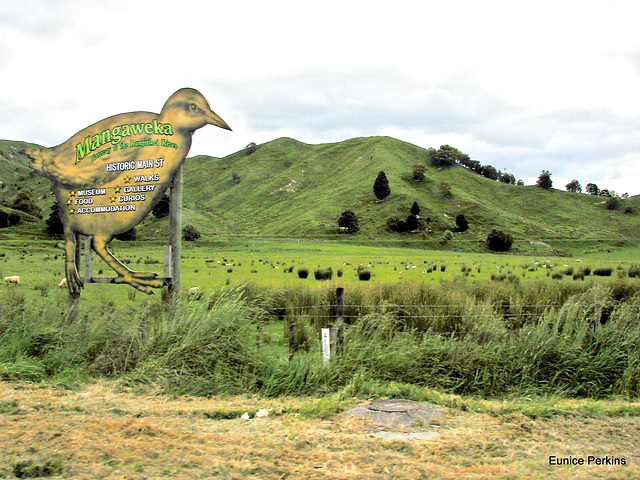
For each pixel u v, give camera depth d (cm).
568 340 770
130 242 10806
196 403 648
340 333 795
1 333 860
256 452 465
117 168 1005
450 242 13850
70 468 423
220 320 789
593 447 489
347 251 10025
